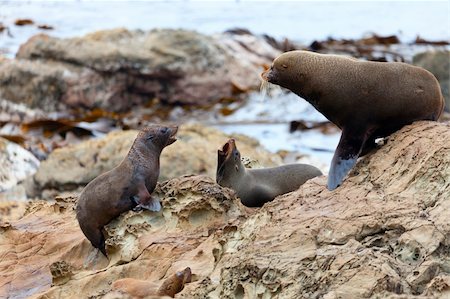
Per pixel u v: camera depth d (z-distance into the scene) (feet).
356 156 70.79
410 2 297.94
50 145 170.30
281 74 74.49
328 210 65.21
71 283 73.56
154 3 319.47
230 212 77.25
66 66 202.18
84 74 200.64
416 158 66.74
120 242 76.48
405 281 57.06
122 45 206.08
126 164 79.66
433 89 72.33
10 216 119.03
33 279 78.74
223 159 86.79
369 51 226.38
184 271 64.44
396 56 222.69
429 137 68.08
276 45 237.45
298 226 63.87
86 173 134.41
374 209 63.52
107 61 201.16
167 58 203.41
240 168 87.10
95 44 204.85
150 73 201.67
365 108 71.72
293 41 244.01
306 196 68.44
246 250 63.31
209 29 265.13
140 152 80.12
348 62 72.84
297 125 174.91
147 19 285.84
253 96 201.16
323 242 61.93
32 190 136.56
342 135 72.43
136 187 78.38
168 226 77.36
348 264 58.08
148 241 75.36
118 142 136.98
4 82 201.57
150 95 203.92
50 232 84.74
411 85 71.67
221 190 77.87
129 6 315.17
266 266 60.29
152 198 78.33
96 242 79.25
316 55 74.08
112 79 201.16
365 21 271.49
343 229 62.23
